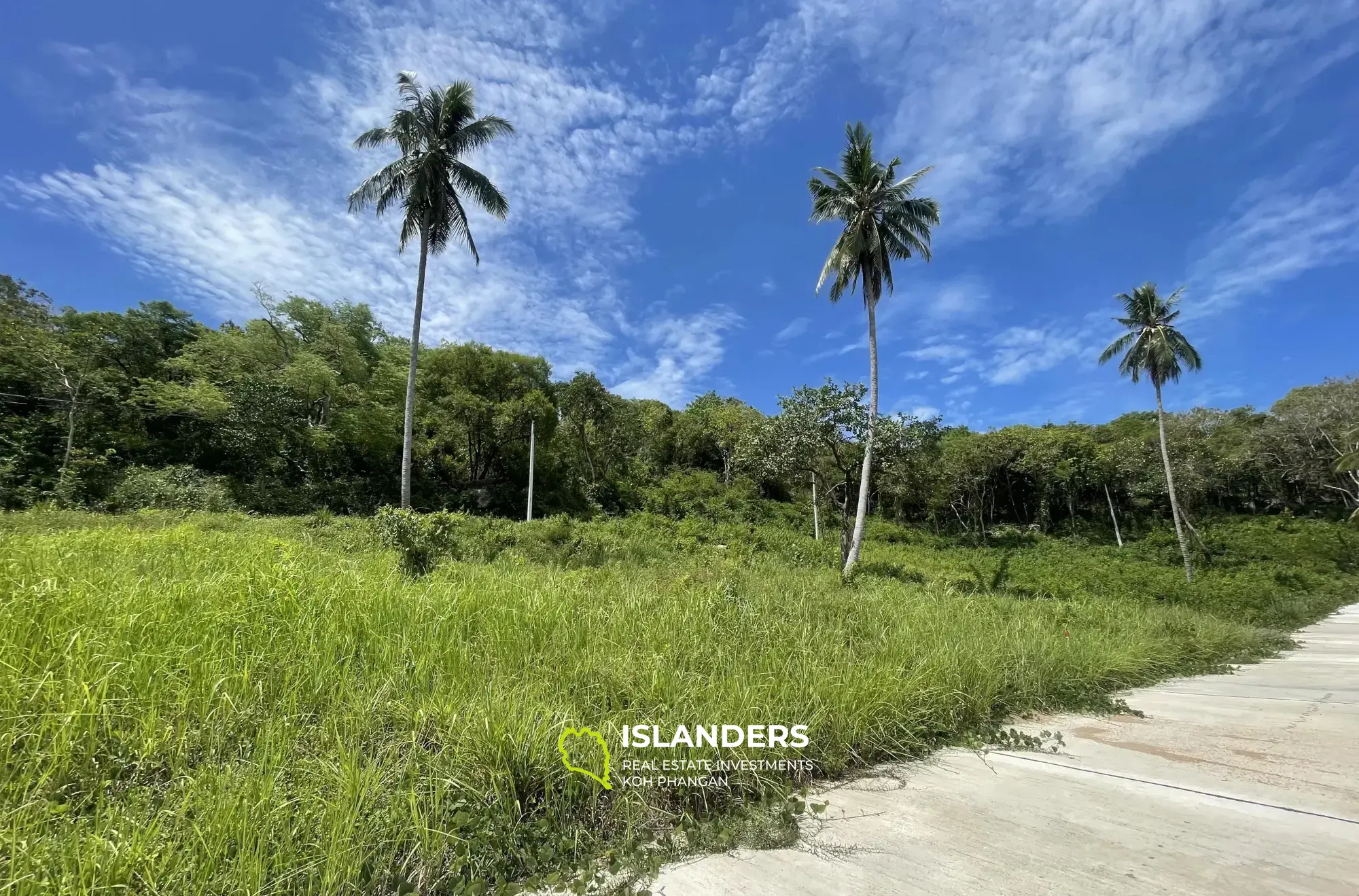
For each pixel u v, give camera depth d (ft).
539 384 116.26
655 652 14.62
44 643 11.19
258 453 81.87
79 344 80.89
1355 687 23.17
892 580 52.90
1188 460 129.29
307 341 103.71
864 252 67.82
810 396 66.54
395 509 37.04
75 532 32.40
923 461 75.92
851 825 9.49
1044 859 8.41
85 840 6.61
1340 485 129.59
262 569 18.33
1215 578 84.53
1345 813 10.18
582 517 105.60
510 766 8.80
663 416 161.38
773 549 82.48
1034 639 22.38
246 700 10.34
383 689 11.04
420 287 66.74
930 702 14.71
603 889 7.46
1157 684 23.58
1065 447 138.41
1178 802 10.66
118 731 9.02
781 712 11.75
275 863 6.59
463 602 17.42
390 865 7.20
